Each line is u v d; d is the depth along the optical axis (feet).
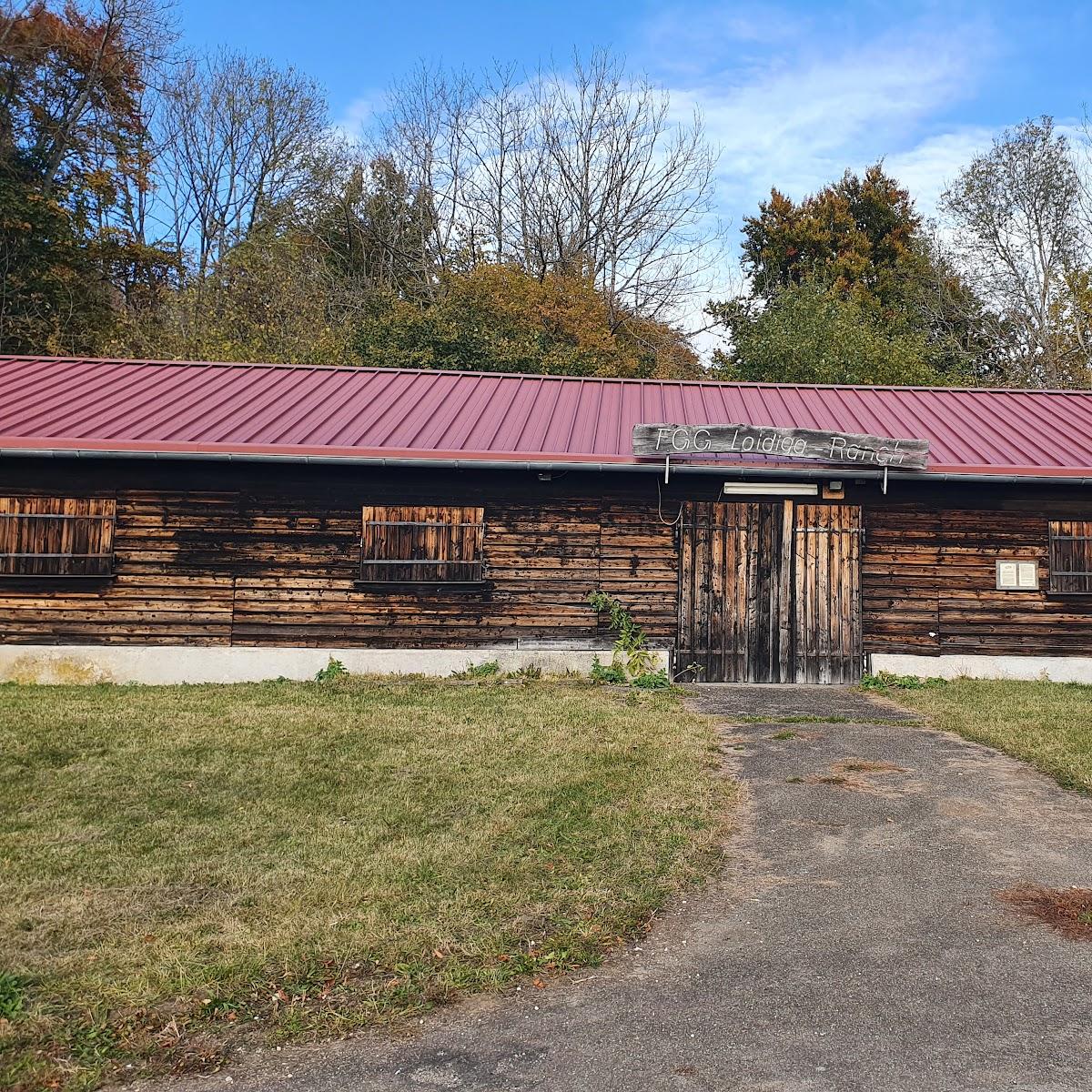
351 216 127.03
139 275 116.98
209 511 43.93
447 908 17.60
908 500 44.34
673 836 21.53
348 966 15.44
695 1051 13.12
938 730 33.09
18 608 43.60
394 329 91.45
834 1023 13.78
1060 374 106.73
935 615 44.09
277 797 24.89
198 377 52.26
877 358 93.30
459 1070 12.75
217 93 131.75
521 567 44.09
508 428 46.06
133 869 19.71
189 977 14.89
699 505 44.29
